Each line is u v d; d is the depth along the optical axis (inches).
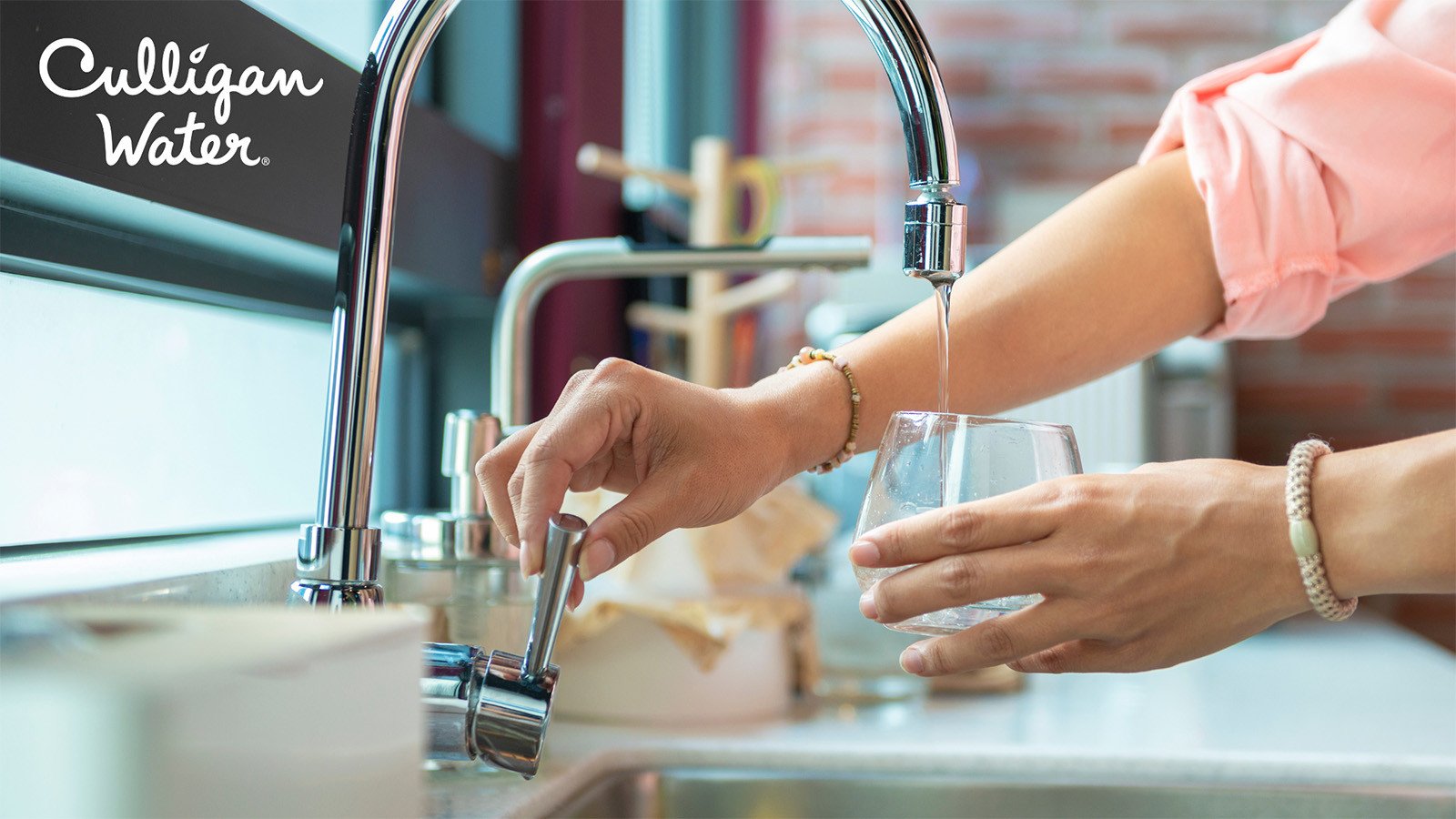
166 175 30.1
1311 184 31.9
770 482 27.4
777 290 65.7
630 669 38.3
